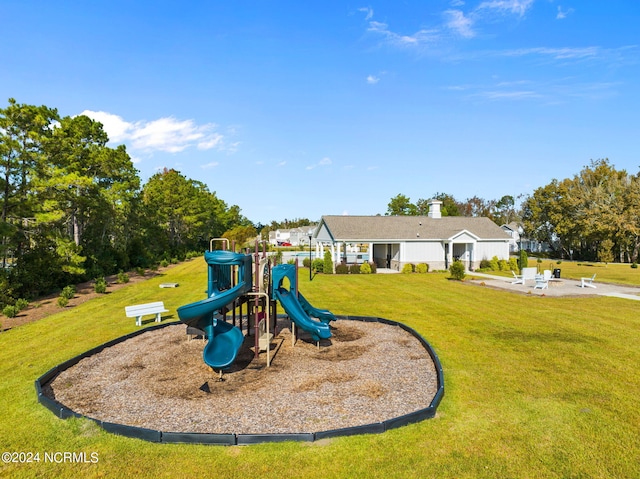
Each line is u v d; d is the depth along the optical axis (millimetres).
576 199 50375
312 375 8266
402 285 22844
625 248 47375
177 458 5230
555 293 19094
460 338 11016
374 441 5562
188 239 63688
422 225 35344
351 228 33062
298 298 11734
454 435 5730
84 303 17812
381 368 8648
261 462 5105
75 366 9039
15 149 19266
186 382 7988
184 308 8062
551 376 8023
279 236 101875
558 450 5340
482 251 34250
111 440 5672
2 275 17844
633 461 5086
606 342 10469
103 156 28734
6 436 5840
